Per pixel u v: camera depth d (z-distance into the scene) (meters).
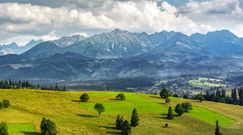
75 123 123.12
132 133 118.44
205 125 147.00
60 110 141.50
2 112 121.31
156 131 125.75
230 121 160.50
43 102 148.50
